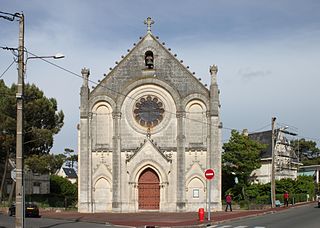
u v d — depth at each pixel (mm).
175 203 52500
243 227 32156
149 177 53438
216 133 52938
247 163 74812
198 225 34625
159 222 37906
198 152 53219
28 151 63844
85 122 53688
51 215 48688
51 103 65875
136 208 52625
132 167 53062
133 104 54344
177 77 54406
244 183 76125
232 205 59344
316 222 34688
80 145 53500
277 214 46281
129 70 54875
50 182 89688
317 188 92625
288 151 101500
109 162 53656
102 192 53344
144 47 55219
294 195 74625
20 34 26188
